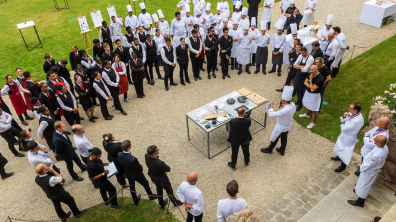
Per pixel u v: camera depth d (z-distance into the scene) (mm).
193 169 6828
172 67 9789
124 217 5785
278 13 15914
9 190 6629
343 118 6246
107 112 8828
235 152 6387
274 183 6320
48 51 13266
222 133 8023
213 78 10711
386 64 10539
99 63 9000
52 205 6234
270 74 10719
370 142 5465
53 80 8039
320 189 6117
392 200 5691
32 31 15367
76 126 6059
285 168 6691
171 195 5578
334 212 5488
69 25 15984
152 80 10547
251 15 14094
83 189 6562
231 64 11188
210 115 7172
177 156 7262
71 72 11539
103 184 5492
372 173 5102
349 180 6195
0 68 11984
